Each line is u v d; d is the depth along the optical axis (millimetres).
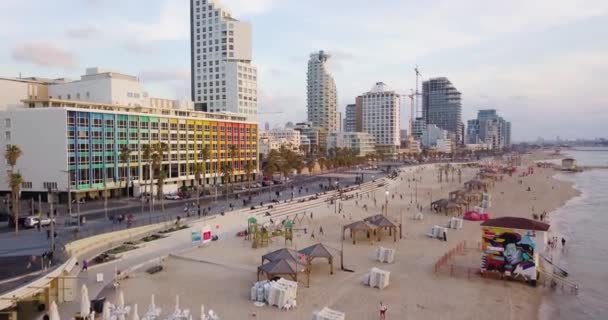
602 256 67000
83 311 36906
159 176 97938
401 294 48094
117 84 123188
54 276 41125
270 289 44438
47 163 100312
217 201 109188
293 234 79125
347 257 63688
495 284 51812
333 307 44094
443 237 75625
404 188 165625
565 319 42812
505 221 54125
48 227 72062
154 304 41156
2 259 49438
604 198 135000
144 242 68125
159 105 140875
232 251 65875
